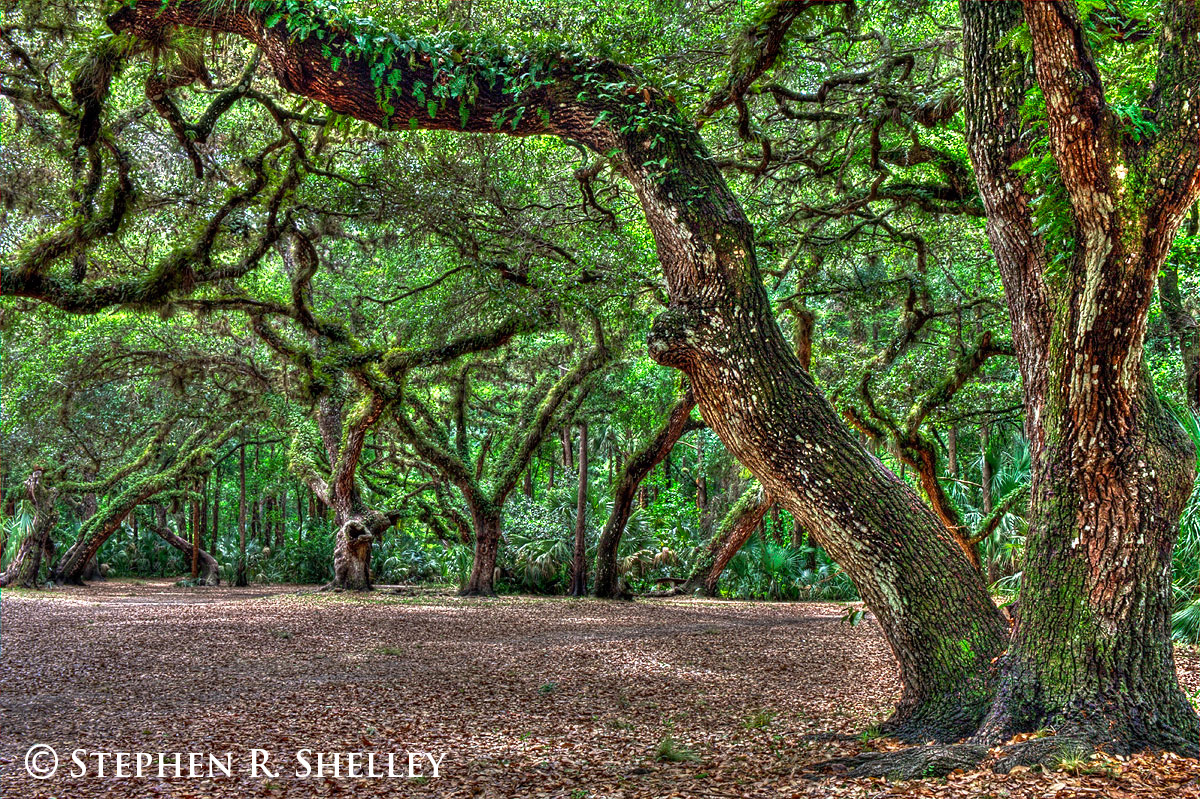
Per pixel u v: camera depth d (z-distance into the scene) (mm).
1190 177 3508
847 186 11117
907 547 4461
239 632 11562
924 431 14586
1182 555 8641
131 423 23250
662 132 4766
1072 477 4090
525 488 27453
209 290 13367
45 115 10734
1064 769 3580
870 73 8258
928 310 12766
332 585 19469
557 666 8844
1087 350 3869
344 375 19281
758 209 10961
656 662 9078
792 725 5738
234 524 37312
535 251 12141
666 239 4715
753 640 10891
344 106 4840
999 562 16297
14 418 18250
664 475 30453
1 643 10375
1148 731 3867
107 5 5398
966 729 4250
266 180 11297
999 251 4582
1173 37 3617
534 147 11758
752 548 20734
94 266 11891
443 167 11250
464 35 4832
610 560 18766
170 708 6621
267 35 4711
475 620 13508
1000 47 4082
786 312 14516
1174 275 10438
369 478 23891
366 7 6340
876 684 7508
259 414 21844
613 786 4223
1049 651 4082
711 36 7703
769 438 4488
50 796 4297
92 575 26031
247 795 4285
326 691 7355
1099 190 3557
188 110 12609
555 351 20828
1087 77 3463
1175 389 12383
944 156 9648
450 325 14820
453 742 5438
